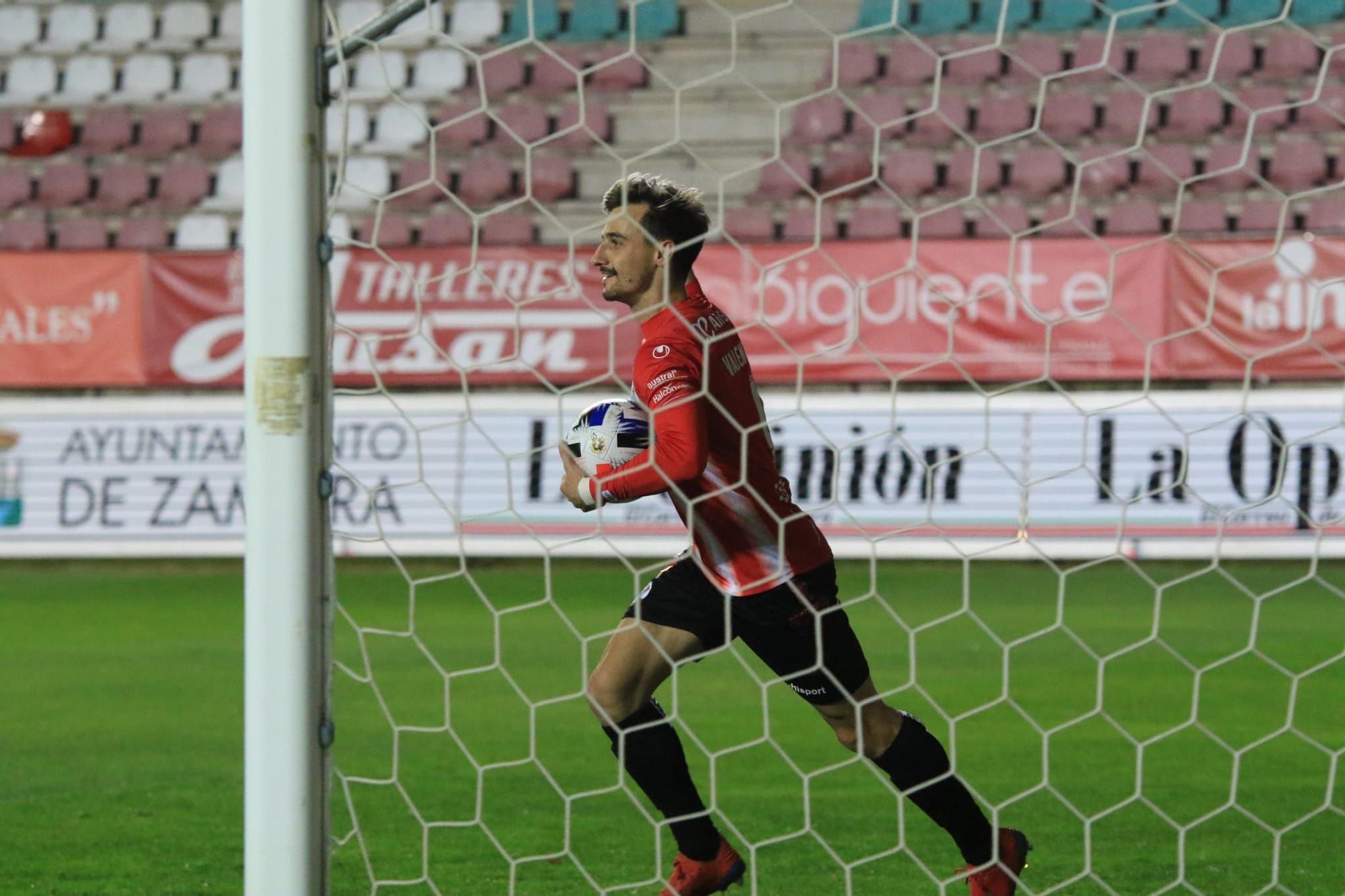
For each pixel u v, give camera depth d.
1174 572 37.56
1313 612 31.47
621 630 10.97
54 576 39.97
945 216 49.03
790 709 21.66
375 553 40.28
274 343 8.80
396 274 40.62
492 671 25.08
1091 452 38.22
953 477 38.62
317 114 8.90
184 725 20.78
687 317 10.76
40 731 20.36
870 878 13.15
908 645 27.50
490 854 14.05
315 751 8.89
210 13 60.03
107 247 52.84
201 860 13.97
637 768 10.97
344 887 12.95
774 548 10.77
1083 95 51.78
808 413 39.16
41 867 13.73
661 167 52.53
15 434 41.50
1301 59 50.75
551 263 40.44
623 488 10.29
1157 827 15.02
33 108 56.84
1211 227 48.69
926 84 52.78
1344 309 37.53
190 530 40.88
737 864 11.20
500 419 40.03
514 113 53.88
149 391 42.75
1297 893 12.70
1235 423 37.59
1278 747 18.97
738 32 54.44
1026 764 17.97
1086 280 38.53
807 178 51.09
